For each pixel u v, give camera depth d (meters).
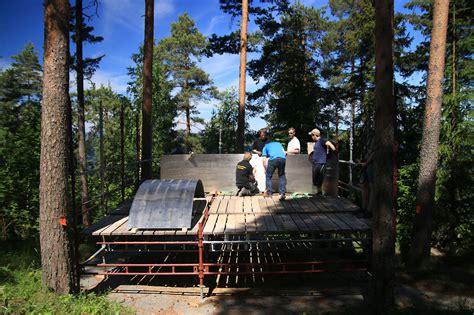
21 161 10.62
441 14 7.97
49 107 5.72
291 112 19.66
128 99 20.58
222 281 7.33
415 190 10.09
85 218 12.66
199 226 6.38
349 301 6.26
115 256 8.77
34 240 9.34
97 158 19.88
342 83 28.97
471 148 9.62
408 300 6.44
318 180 9.91
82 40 15.66
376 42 5.43
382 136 5.46
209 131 36.28
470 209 9.27
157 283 7.22
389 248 5.50
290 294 6.60
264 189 10.81
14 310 5.05
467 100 9.78
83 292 6.26
